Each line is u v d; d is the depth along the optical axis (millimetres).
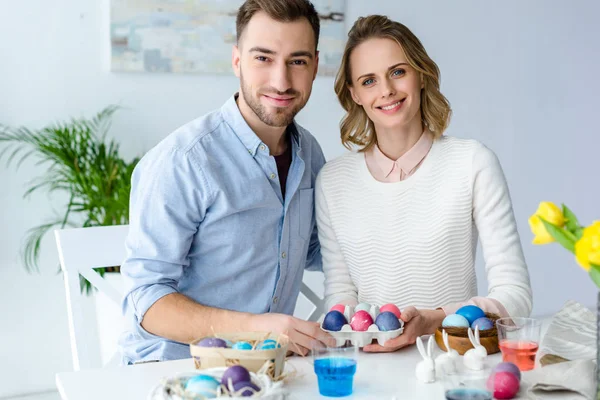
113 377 1336
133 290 1647
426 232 1818
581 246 942
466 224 1821
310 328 1446
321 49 3473
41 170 3070
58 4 3033
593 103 4250
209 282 1774
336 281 1926
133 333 1803
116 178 2922
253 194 1771
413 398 1208
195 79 3287
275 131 1816
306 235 1912
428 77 1847
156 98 3225
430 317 1554
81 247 1910
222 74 3330
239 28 1770
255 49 1710
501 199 1803
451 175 1819
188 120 3293
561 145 4180
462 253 1837
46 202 3088
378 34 1794
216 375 1143
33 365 3123
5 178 3018
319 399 1206
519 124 4039
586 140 4250
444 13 3771
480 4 3865
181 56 3211
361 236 1874
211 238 1754
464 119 3889
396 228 1842
